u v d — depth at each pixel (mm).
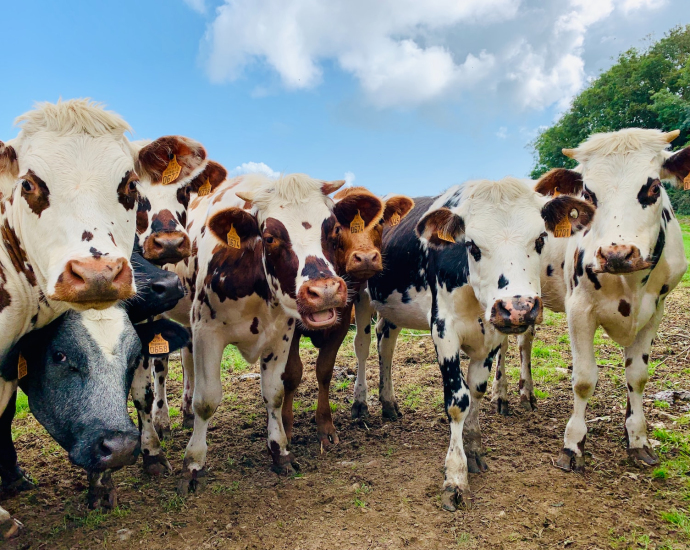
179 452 5176
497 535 3439
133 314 4113
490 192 3877
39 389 3547
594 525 3521
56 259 2721
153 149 3381
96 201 2809
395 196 5098
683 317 9375
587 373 4340
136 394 4508
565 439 4414
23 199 2830
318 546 3396
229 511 3889
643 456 4398
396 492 4070
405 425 5609
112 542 3518
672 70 46188
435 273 4449
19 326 3461
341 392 6938
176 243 4836
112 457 3211
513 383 6910
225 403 6574
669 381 6273
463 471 3941
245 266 4230
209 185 5098
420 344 9203
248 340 4500
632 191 4059
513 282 3646
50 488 4359
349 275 5039
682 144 38406
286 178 3977
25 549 3465
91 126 2912
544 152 55656
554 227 3906
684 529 3426
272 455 4574
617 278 4273
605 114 49906
